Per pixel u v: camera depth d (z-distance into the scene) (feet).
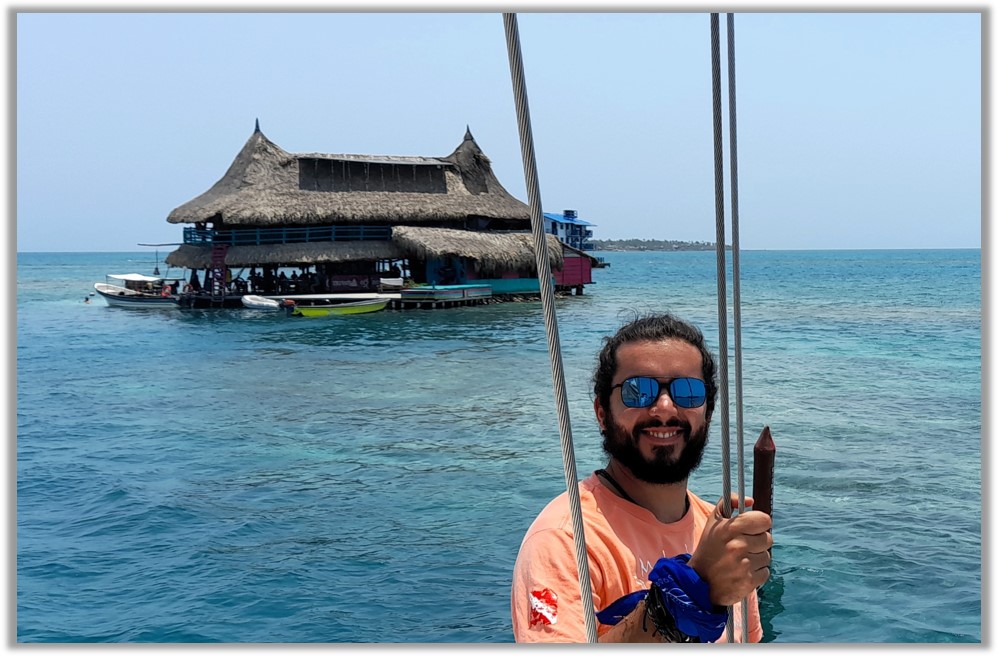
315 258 167.84
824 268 482.28
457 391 69.97
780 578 27.50
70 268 567.59
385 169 185.06
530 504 37.06
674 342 8.97
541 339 112.98
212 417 59.21
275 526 34.37
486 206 189.67
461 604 26.53
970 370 77.71
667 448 8.79
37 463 45.70
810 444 46.80
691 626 7.10
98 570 29.63
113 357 97.66
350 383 75.25
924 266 509.35
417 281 196.03
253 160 176.65
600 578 8.45
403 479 41.50
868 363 83.10
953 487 38.14
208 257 169.99
